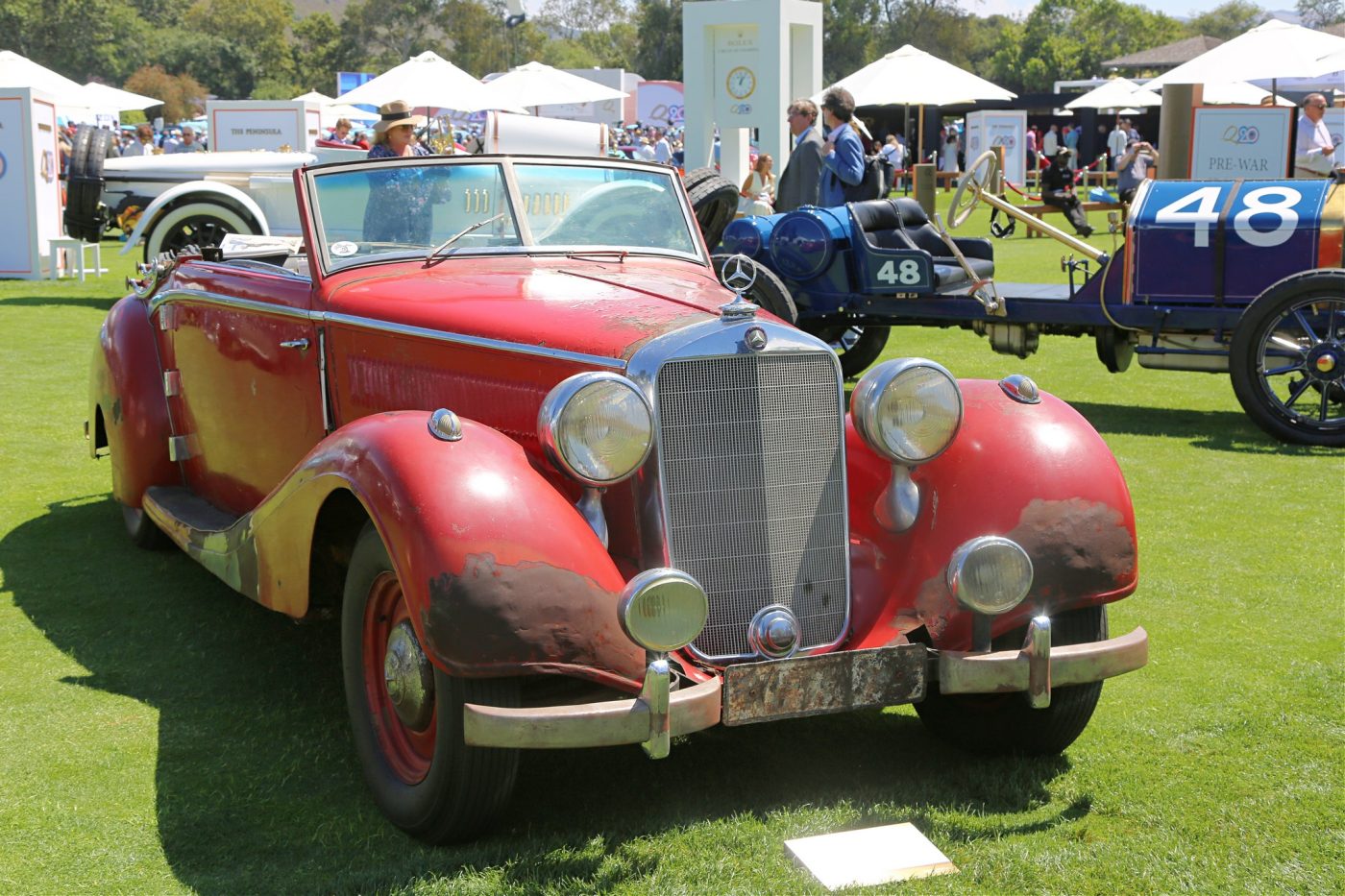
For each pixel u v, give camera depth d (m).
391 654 3.00
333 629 4.41
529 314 3.39
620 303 3.44
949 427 3.16
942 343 10.64
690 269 4.21
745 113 19.12
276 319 4.20
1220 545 5.29
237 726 3.61
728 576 3.07
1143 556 5.17
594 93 17.52
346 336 3.86
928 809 3.13
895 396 3.10
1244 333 7.07
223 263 4.84
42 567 5.05
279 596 3.38
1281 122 14.38
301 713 3.71
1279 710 3.71
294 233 13.18
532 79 17.30
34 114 14.23
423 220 4.14
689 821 3.05
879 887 2.76
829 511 3.20
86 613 4.54
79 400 8.10
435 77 16.47
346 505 3.35
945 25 109.00
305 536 3.20
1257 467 6.63
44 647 4.20
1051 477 3.18
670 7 101.31
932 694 3.54
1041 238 19.67
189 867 2.83
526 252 4.14
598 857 2.87
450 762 2.78
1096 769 3.35
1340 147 15.71
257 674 3.99
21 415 7.68
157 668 4.03
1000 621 3.12
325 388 4.00
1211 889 2.75
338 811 3.12
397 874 2.78
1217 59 14.42
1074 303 7.70
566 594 2.73
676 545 3.01
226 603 4.66
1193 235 7.31
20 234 14.37
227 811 3.11
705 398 3.03
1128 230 7.47
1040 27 106.00
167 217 12.66
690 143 19.52
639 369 3.00
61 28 108.19
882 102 18.45
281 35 126.31
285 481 3.26
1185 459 6.80
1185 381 9.09
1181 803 3.15
